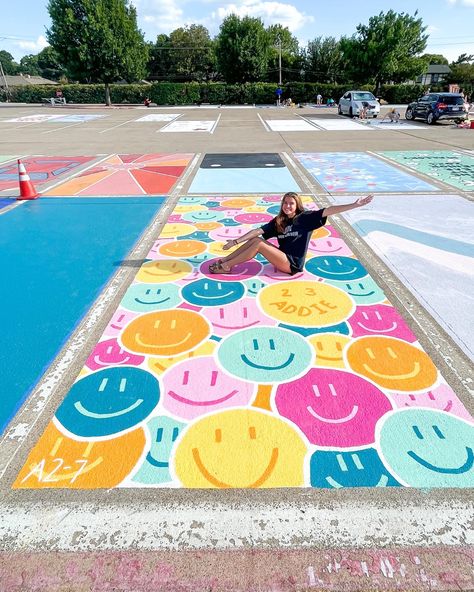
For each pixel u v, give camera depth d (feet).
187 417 8.74
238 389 9.50
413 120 80.43
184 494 7.13
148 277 15.21
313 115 95.96
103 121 83.05
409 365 10.21
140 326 12.07
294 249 14.47
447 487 7.18
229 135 59.88
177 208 24.02
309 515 6.76
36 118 89.81
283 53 198.08
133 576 5.99
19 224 21.16
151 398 9.27
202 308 13.00
